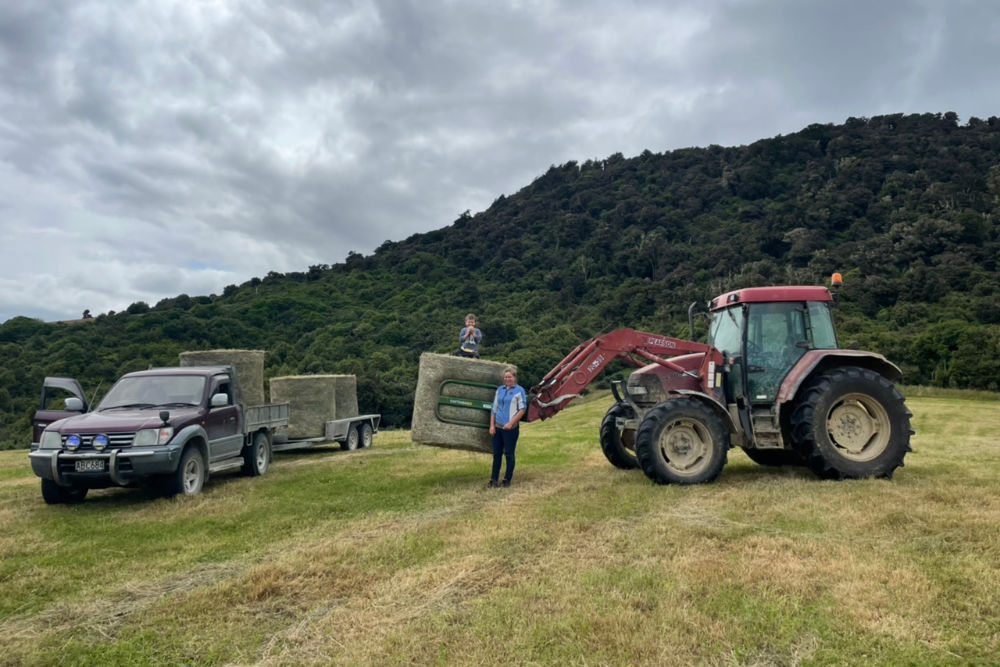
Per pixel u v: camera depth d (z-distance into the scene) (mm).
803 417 7504
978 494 6383
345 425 13109
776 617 3574
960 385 35469
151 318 67250
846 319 49094
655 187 133750
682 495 6887
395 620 3725
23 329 59031
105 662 3346
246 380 11242
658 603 3787
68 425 7270
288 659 3311
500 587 4219
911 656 3164
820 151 126188
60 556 5215
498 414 8023
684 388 8305
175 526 6121
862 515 5695
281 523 6160
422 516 6367
